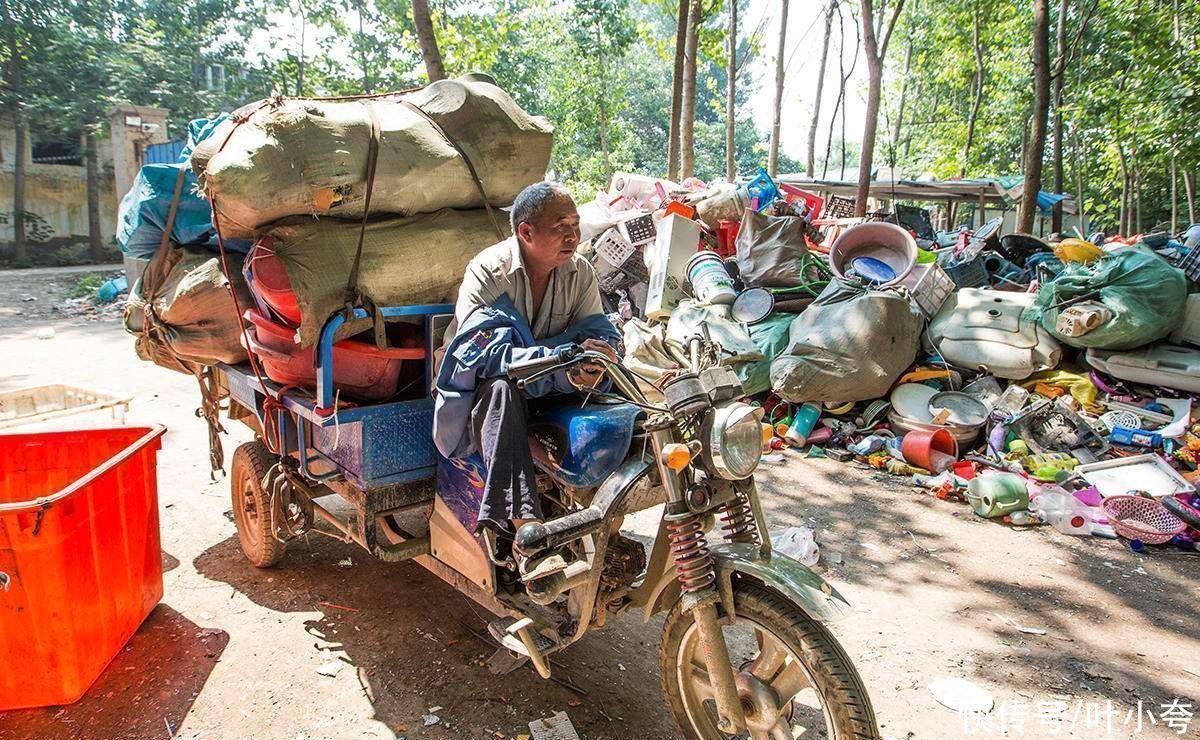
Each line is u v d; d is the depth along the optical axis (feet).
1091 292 18.54
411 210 9.81
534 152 10.81
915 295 20.86
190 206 11.55
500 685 9.82
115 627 10.02
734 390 7.30
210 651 10.42
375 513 9.51
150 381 25.61
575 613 8.10
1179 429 17.06
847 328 18.86
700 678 8.30
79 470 11.12
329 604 11.75
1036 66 32.76
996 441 17.70
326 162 8.69
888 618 11.73
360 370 9.54
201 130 12.00
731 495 7.49
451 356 8.11
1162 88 53.93
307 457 10.65
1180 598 12.42
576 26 80.84
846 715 6.76
